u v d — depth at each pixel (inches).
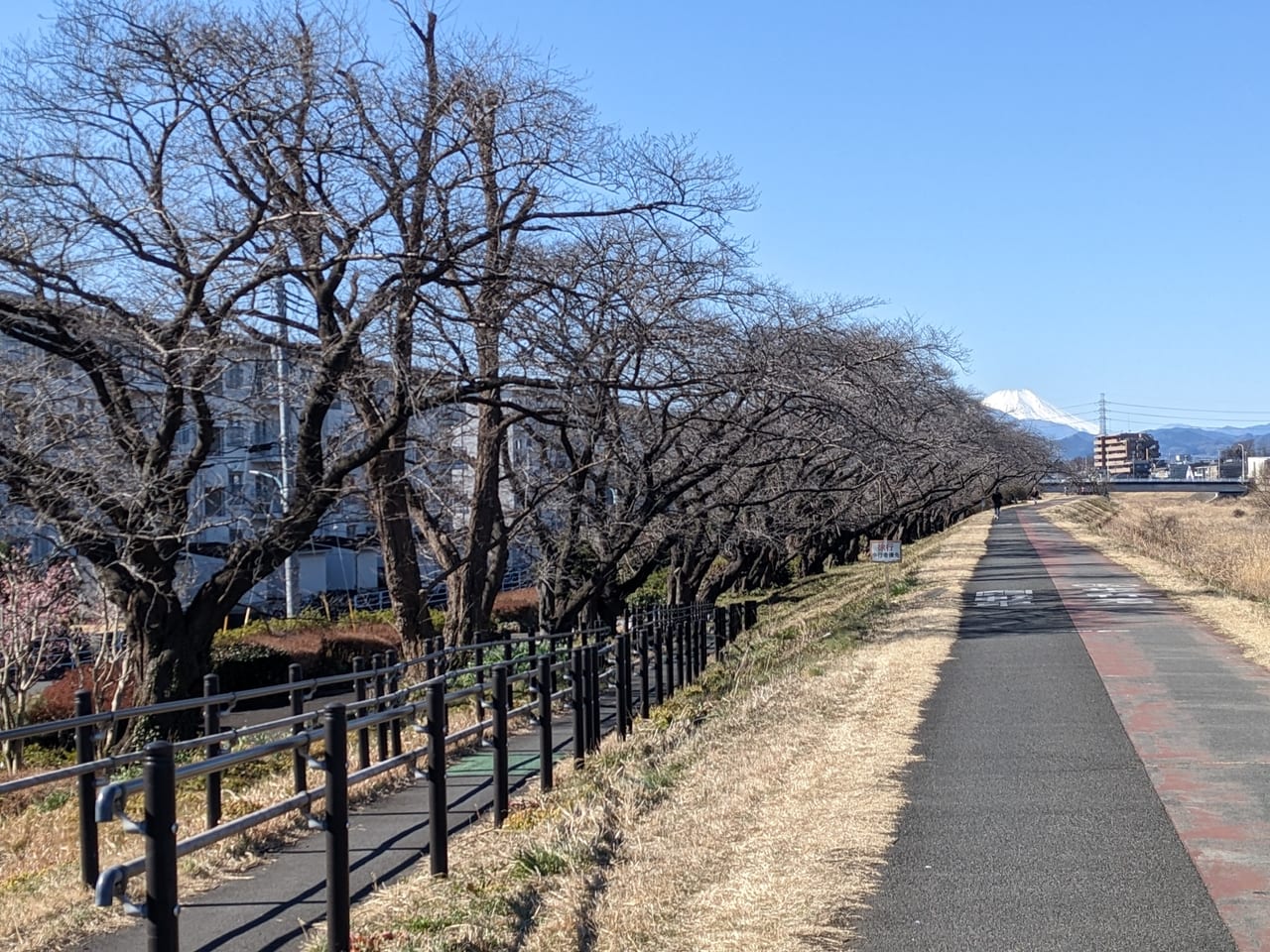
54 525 526.0
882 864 260.5
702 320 619.5
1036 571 1330.0
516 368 598.9
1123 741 395.5
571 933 221.8
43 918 256.5
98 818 178.5
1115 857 263.7
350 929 234.5
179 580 729.6
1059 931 218.1
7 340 522.9
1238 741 394.0
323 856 312.2
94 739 309.6
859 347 743.7
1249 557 1213.7
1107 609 880.9
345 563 1525.6
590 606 892.0
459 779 418.6
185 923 255.0
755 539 985.5
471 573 745.0
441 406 589.3
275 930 248.8
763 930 219.8
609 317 594.2
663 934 220.4
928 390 960.3
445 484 749.9
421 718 427.8
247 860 307.1
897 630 795.4
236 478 783.1
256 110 501.4
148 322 478.6
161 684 513.7
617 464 722.8
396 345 525.0
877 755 377.1
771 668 697.6
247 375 644.1
